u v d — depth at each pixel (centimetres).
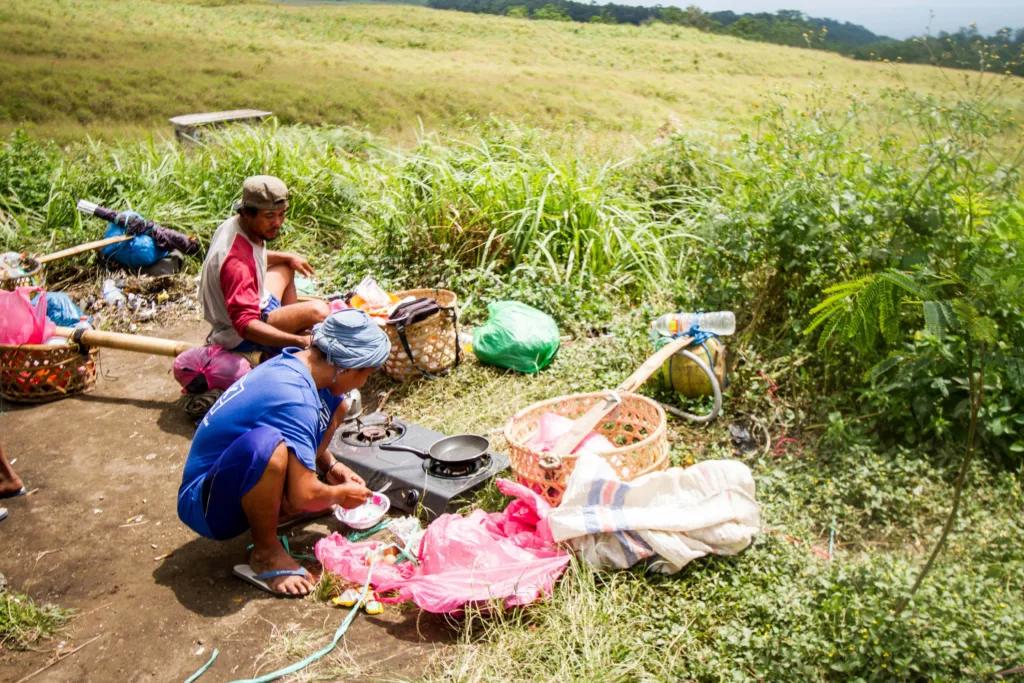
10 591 336
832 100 609
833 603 282
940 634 266
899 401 404
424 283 610
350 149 998
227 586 338
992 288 283
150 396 522
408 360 494
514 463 361
